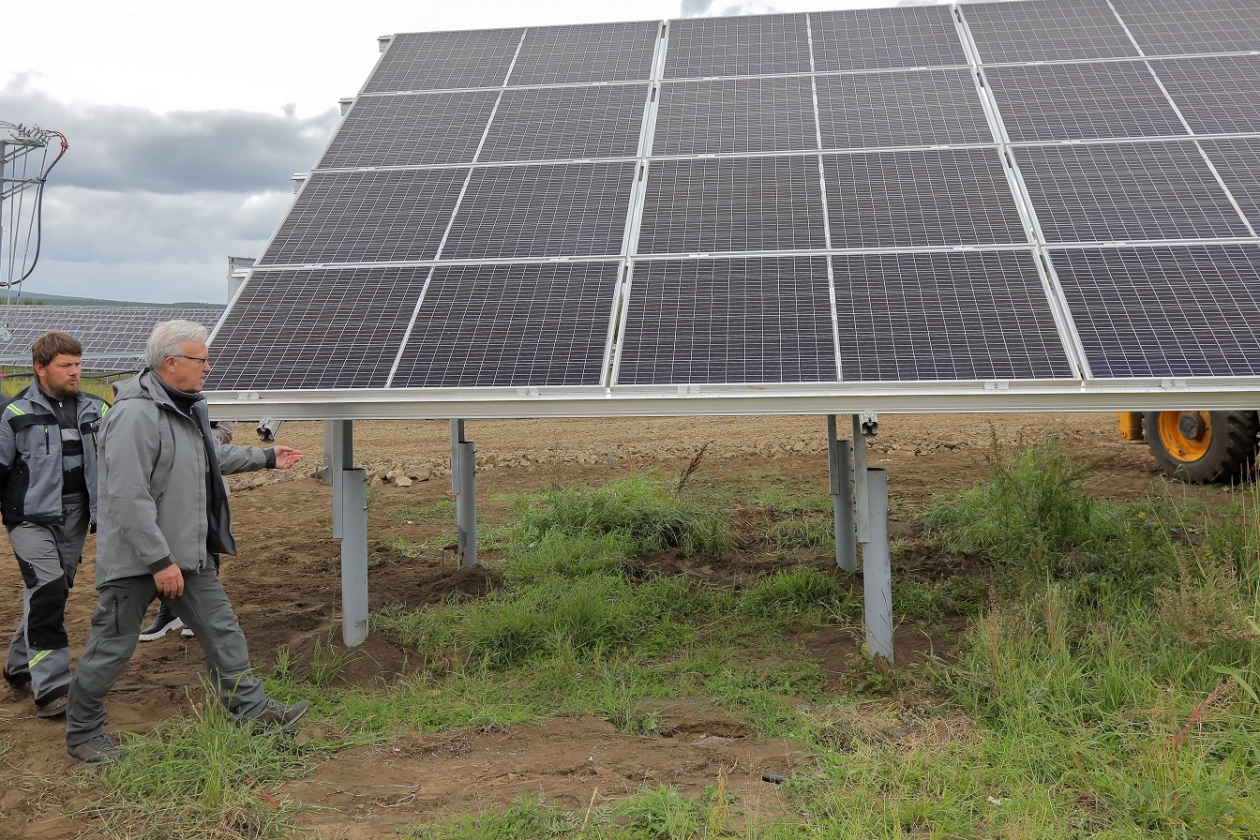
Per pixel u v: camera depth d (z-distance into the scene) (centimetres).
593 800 392
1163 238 608
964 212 650
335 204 728
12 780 439
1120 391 506
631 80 862
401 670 586
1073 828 369
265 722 477
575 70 890
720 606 699
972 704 483
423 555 890
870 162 710
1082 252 604
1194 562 635
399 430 1959
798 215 661
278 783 430
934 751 434
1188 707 442
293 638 647
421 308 613
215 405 557
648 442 1664
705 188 702
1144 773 397
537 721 501
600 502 950
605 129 792
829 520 968
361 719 504
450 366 561
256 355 584
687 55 898
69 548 532
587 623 642
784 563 826
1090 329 543
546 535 883
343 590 620
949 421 1802
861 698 517
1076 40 843
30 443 516
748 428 1820
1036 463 841
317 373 566
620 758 450
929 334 552
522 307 604
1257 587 546
